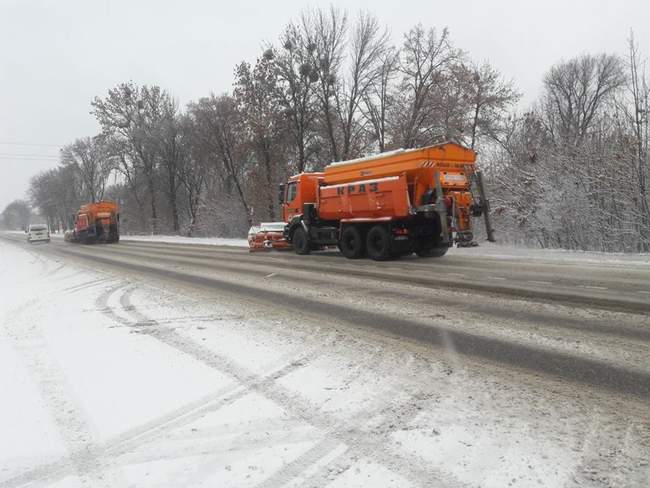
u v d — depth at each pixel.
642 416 3.51
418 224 14.56
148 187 55.34
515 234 19.78
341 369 4.76
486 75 30.45
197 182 51.72
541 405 3.75
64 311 8.39
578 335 5.59
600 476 2.75
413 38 28.38
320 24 29.02
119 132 53.31
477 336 5.74
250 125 31.86
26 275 15.86
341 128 30.45
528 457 2.98
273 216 33.19
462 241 13.70
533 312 6.80
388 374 4.57
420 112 28.38
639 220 15.71
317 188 17.19
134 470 3.02
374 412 3.72
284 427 3.52
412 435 3.32
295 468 2.95
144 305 8.70
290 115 30.92
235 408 3.89
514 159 21.77
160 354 5.47
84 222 37.97
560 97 42.34
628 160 16.11
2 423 3.77
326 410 3.79
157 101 52.91
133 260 19.19
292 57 30.22
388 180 14.31
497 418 3.54
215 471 2.96
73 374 4.87
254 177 34.00
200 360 5.20
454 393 4.05
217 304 8.52
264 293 9.47
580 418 3.50
